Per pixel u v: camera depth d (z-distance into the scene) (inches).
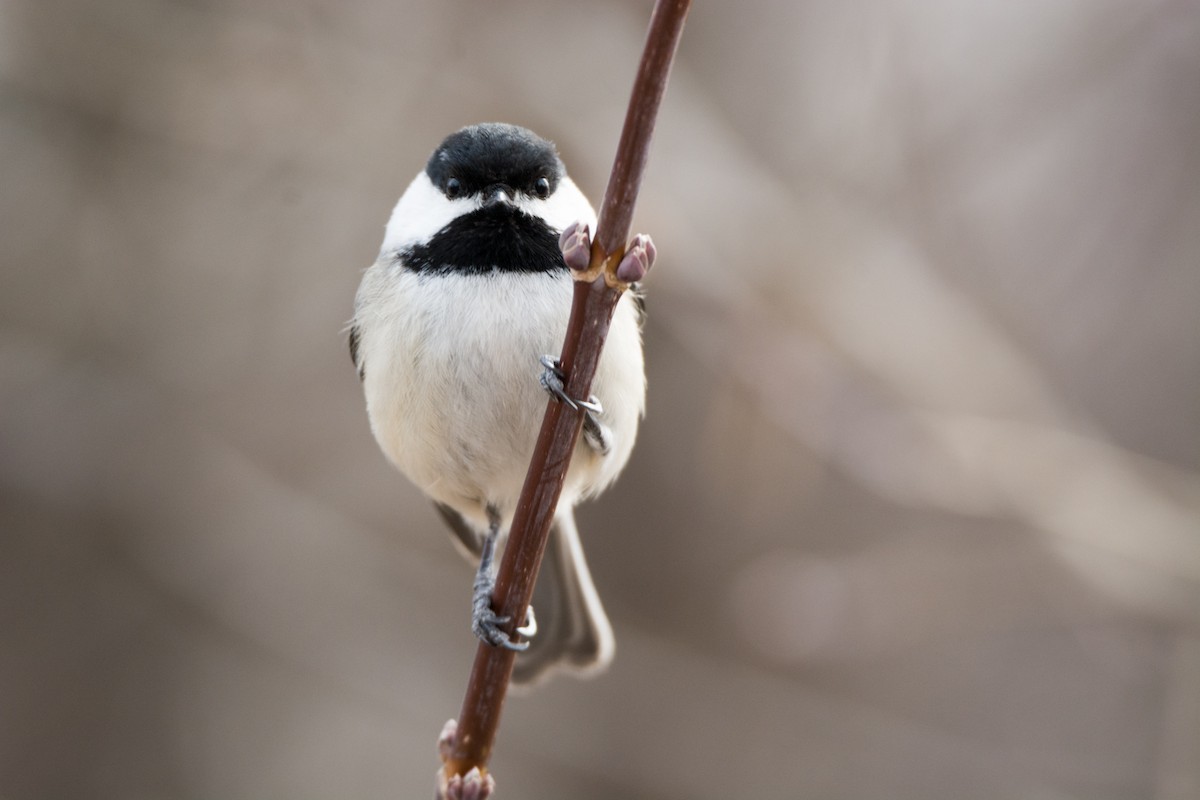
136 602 458.9
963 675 460.1
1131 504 386.6
